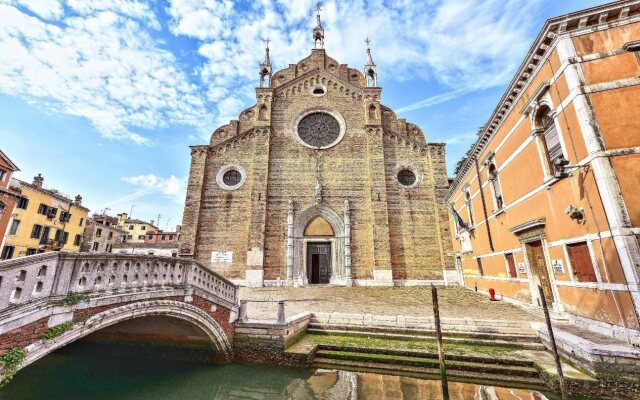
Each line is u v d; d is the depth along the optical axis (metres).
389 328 11.08
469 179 18.38
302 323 11.29
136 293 7.34
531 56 10.22
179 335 10.50
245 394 8.09
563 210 9.58
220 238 22.52
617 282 7.55
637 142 7.87
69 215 34.91
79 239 36.84
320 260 23.45
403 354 9.28
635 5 8.34
